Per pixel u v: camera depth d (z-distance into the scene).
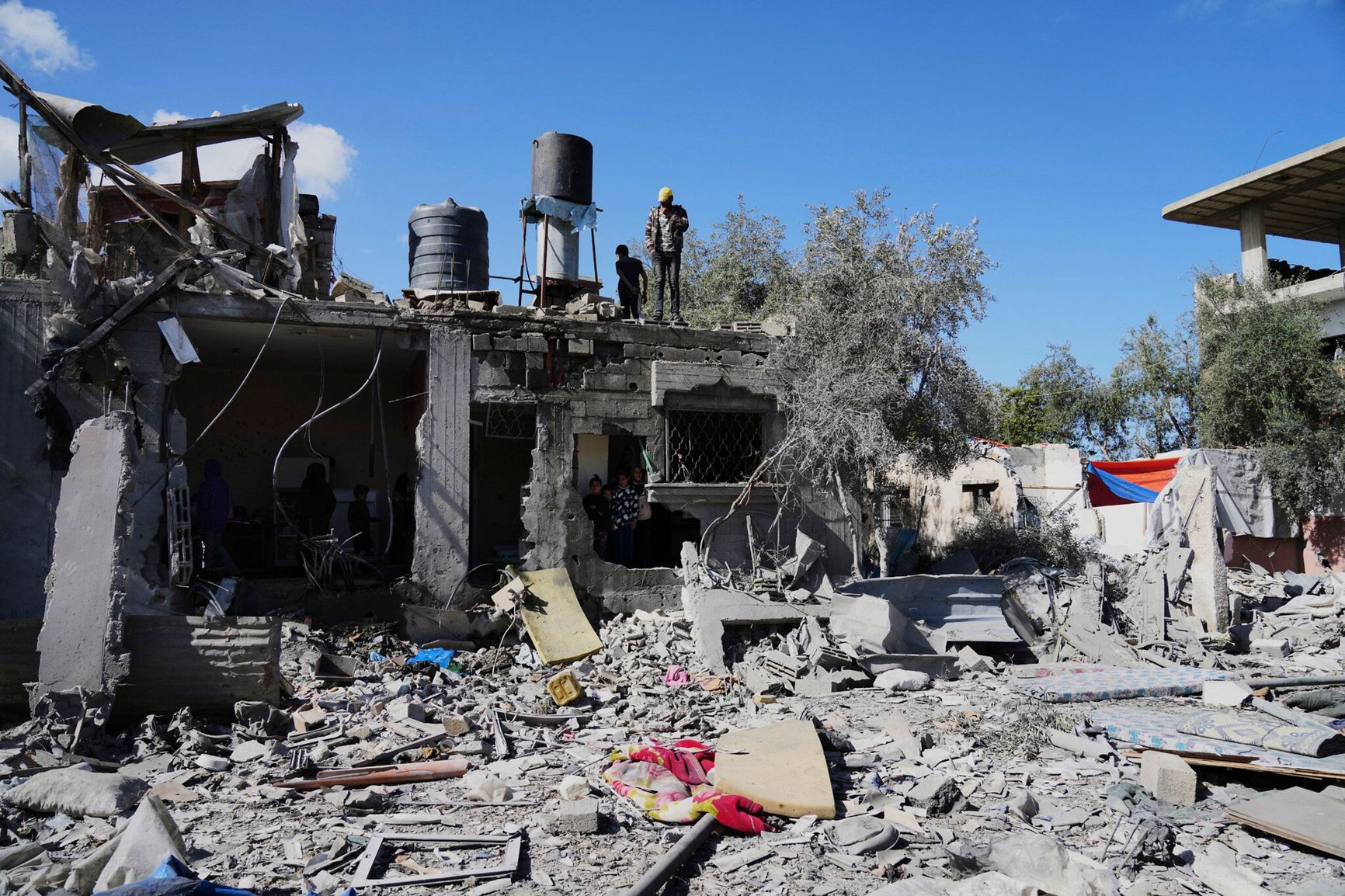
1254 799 6.89
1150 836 5.85
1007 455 20.02
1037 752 8.33
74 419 11.74
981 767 7.90
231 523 14.77
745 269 29.52
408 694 10.07
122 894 4.29
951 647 12.81
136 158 14.48
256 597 12.28
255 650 8.73
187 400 17.12
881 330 14.97
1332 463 19.12
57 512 8.56
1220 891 5.42
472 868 5.65
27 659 8.48
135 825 5.44
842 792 7.15
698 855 5.93
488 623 12.72
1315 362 20.27
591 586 13.93
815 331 15.09
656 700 10.46
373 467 16.67
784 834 6.29
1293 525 20.09
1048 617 14.19
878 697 10.78
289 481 17.64
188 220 14.34
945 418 15.53
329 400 18.05
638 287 16.36
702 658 12.09
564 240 16.00
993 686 11.24
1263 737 7.92
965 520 21.30
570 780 7.09
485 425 14.23
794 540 15.11
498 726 9.02
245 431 17.52
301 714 8.80
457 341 13.62
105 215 14.62
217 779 7.36
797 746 7.52
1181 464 18.81
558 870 5.68
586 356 14.23
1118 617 14.49
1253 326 20.98
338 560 13.20
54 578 8.41
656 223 16.16
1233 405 21.25
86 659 8.27
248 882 5.44
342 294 14.48
